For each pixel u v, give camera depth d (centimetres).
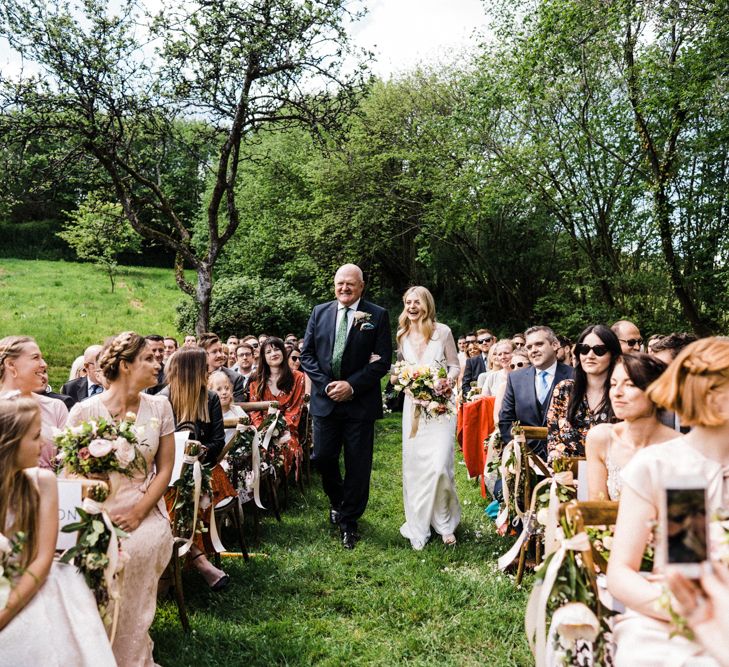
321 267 2388
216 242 1238
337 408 566
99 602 283
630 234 1481
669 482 170
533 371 511
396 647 378
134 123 1162
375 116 2138
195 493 421
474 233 2158
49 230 3959
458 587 453
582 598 240
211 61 1096
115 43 1059
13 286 2761
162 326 2416
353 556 527
